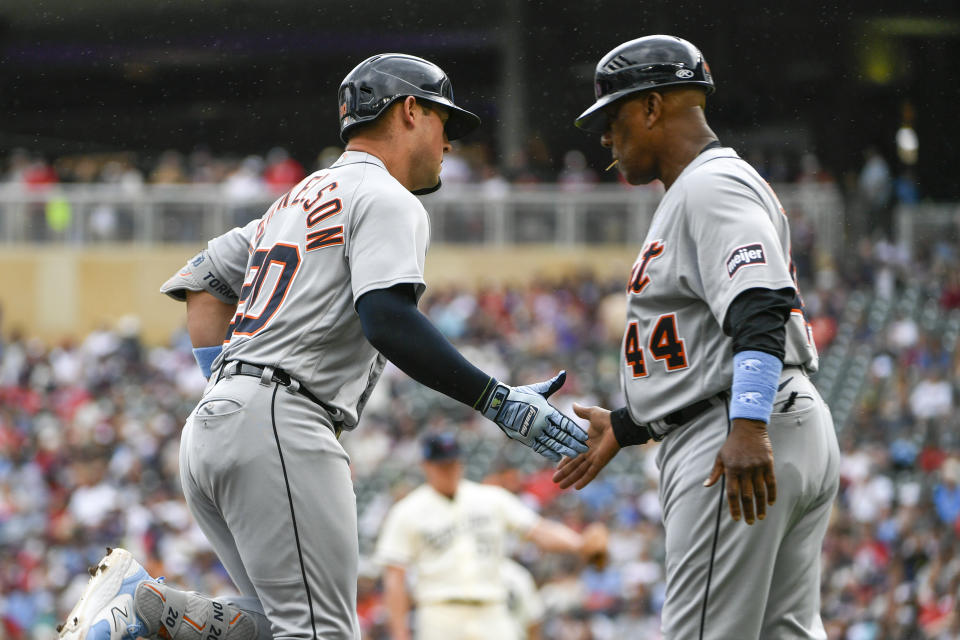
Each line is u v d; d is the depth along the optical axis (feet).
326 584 40.73
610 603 153.99
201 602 40.81
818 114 298.56
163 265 308.19
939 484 159.12
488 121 348.59
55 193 311.47
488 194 306.35
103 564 39.93
